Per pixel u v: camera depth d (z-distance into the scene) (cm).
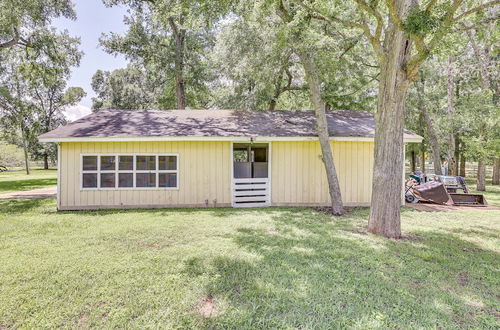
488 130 1155
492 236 565
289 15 766
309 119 1057
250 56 1189
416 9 473
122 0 1464
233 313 273
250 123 993
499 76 1440
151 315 270
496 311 286
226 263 398
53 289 320
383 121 567
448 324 261
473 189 1504
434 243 513
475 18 717
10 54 1512
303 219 706
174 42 1620
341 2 680
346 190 925
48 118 3409
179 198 884
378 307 288
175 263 397
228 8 728
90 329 250
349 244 494
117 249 460
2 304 288
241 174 983
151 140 838
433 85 1875
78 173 843
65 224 634
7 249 457
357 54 1240
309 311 278
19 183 1756
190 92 1881
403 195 951
